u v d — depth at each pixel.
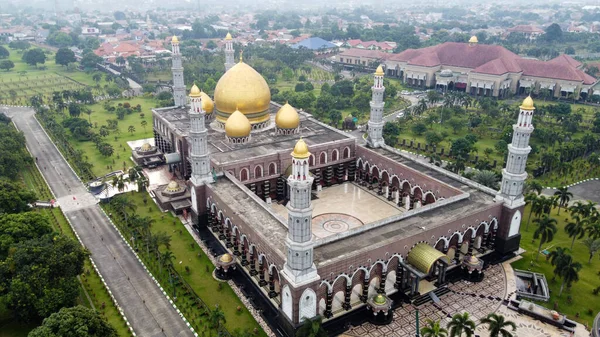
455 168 137.25
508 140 163.62
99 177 142.50
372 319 83.38
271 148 127.81
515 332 79.94
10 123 184.50
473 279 94.25
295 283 74.69
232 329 80.31
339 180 138.88
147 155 154.12
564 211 121.31
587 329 80.38
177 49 155.00
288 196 128.38
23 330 79.69
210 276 95.06
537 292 90.44
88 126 181.88
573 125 183.12
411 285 88.50
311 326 73.56
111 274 95.62
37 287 76.12
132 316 83.50
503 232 101.44
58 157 161.88
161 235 97.06
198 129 106.12
